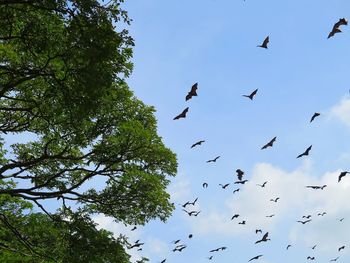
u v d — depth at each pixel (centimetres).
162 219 1898
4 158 1894
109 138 1691
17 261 1703
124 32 1130
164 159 1861
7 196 1852
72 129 1614
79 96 1120
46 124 1641
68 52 1102
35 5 1106
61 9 1066
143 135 1698
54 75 1155
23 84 1508
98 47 1051
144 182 1819
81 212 1805
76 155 1900
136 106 1773
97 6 1077
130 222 1902
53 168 1902
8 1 1058
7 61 1353
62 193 1748
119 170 1825
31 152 1898
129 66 1508
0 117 1712
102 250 1683
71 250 1698
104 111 1620
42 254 1745
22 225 1892
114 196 1830
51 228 1784
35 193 1725
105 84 1066
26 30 1155
